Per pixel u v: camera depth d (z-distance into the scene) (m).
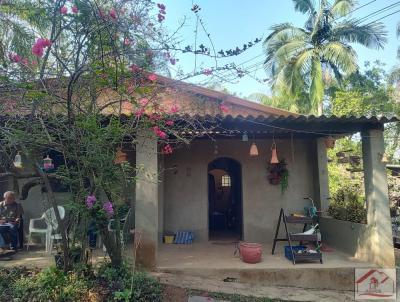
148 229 6.61
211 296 5.62
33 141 4.64
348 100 17.33
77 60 4.57
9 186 8.86
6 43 5.41
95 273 5.55
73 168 5.10
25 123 4.74
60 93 4.59
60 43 4.66
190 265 6.82
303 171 9.74
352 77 20.56
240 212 10.37
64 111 4.71
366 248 7.37
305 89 19.97
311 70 18.58
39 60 4.70
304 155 9.80
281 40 19.55
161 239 9.27
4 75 4.46
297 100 20.28
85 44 4.63
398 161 17.53
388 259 6.93
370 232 7.26
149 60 4.94
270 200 9.56
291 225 9.46
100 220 5.09
